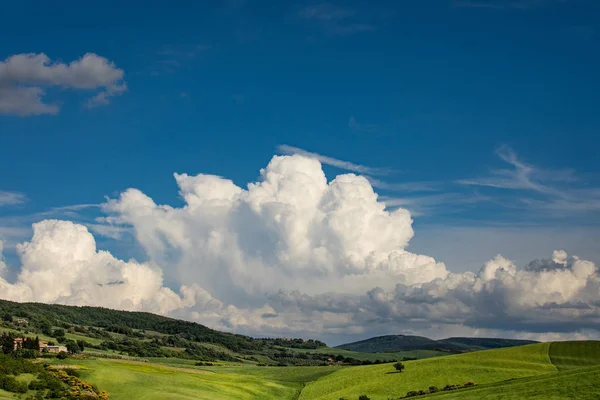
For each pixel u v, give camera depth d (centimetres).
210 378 17088
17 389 11544
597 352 17012
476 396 11481
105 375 14388
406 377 16062
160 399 13062
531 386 11362
